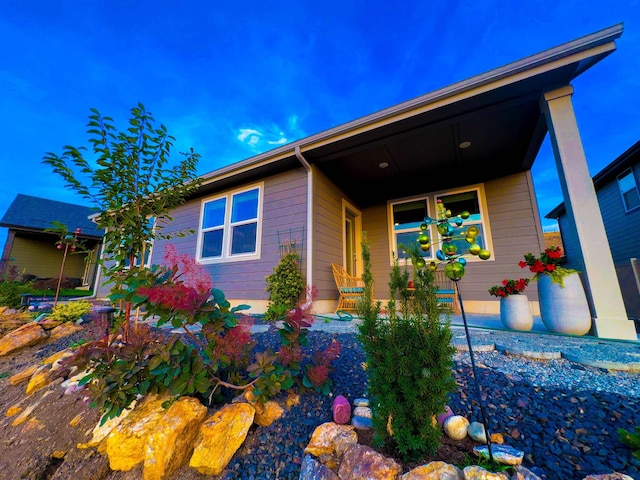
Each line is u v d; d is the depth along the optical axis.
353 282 4.89
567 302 2.52
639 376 1.65
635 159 6.59
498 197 4.89
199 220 5.88
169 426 1.37
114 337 1.74
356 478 1.07
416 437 1.10
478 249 1.22
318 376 1.62
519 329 2.80
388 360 1.14
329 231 4.89
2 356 3.30
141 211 2.17
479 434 1.20
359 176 5.18
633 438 1.08
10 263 9.84
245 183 5.34
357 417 1.42
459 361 1.97
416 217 5.55
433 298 1.14
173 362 1.47
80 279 11.73
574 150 2.71
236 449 1.37
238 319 1.68
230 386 1.60
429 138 3.92
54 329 3.90
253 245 5.01
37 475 1.48
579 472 1.03
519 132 3.80
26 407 2.10
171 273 1.62
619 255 7.42
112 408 1.46
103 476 1.38
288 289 4.00
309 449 1.29
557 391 1.51
